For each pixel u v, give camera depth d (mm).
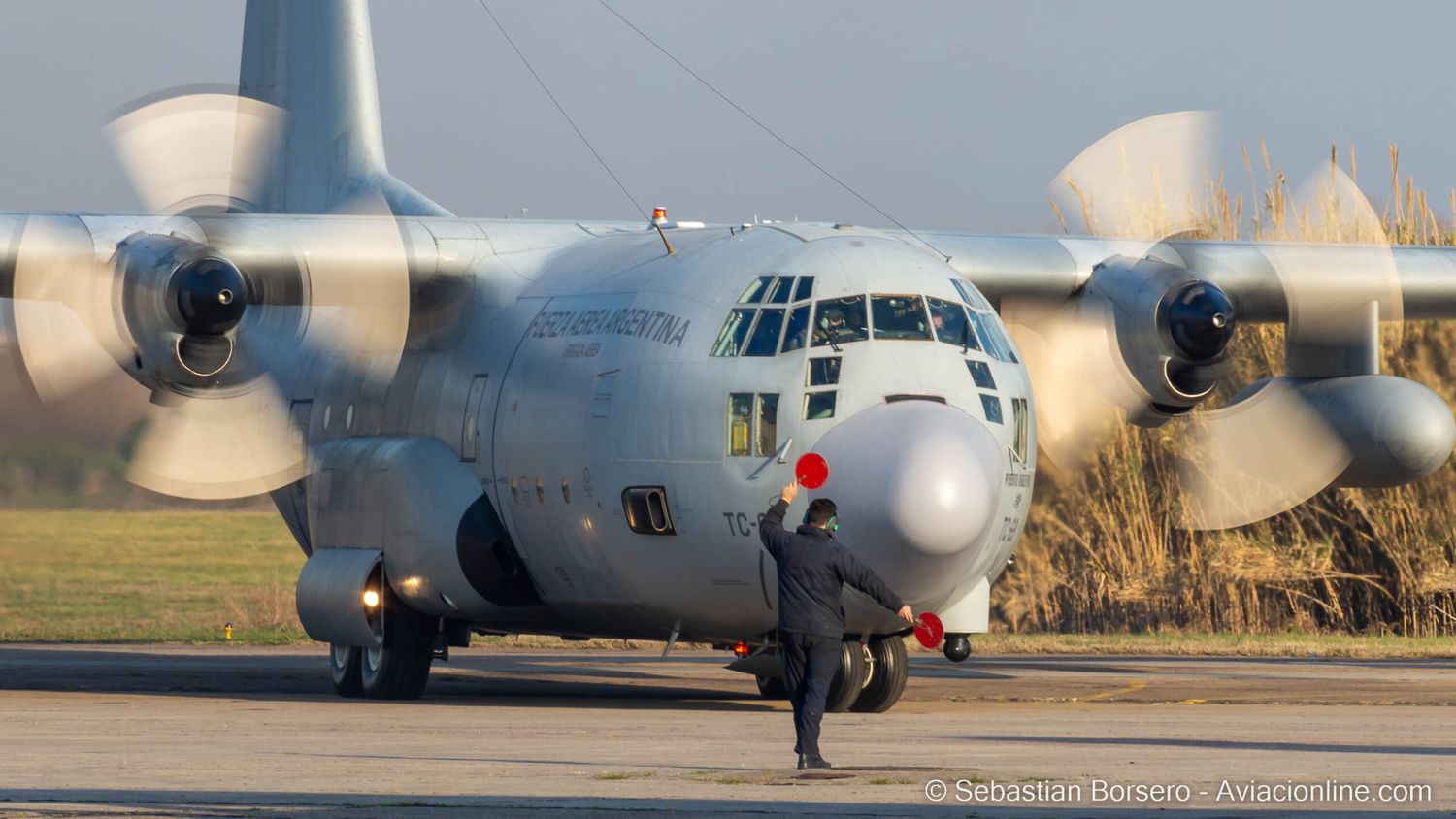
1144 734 42625
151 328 53938
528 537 54188
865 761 35594
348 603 58000
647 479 49125
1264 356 100000
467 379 57344
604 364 51281
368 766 34188
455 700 58562
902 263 49875
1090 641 94438
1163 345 60906
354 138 73938
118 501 87875
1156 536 103438
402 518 57406
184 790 30438
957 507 43656
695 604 49812
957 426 45375
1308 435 65000
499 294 58281
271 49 78375
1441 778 32562
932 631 36375
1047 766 34625
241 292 53812
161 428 59312
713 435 47781
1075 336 63250
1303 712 51188
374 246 57156
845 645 48688
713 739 40125
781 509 36125
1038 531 105688
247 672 75062
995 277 62344
